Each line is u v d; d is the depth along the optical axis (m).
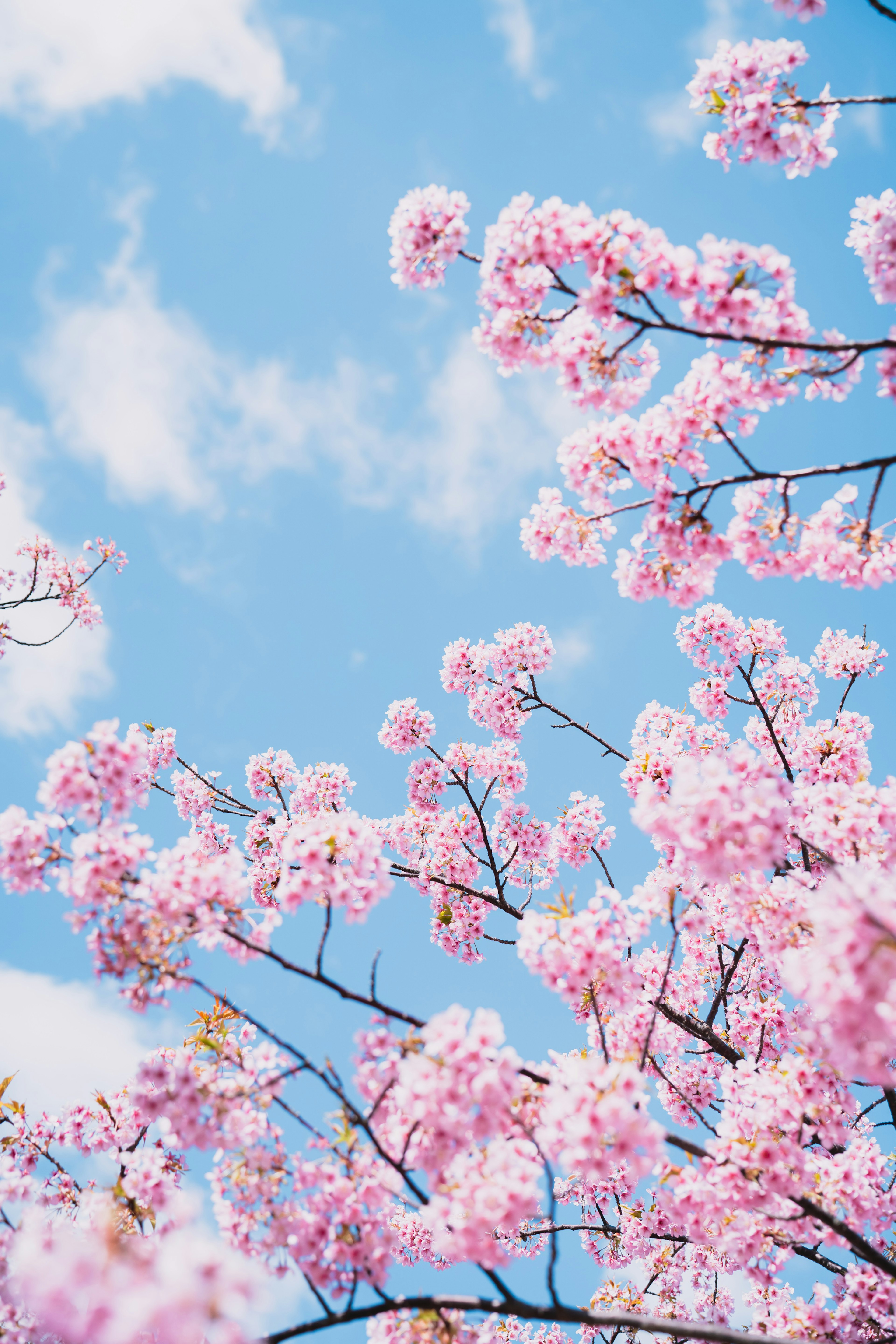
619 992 5.09
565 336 5.05
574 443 5.38
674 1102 7.77
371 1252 4.20
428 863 9.09
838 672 9.02
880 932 3.22
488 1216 3.90
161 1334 4.04
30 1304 3.83
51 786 4.34
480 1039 4.14
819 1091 4.96
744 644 8.86
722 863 4.36
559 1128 4.27
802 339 4.69
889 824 4.88
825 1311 5.66
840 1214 4.97
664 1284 8.93
